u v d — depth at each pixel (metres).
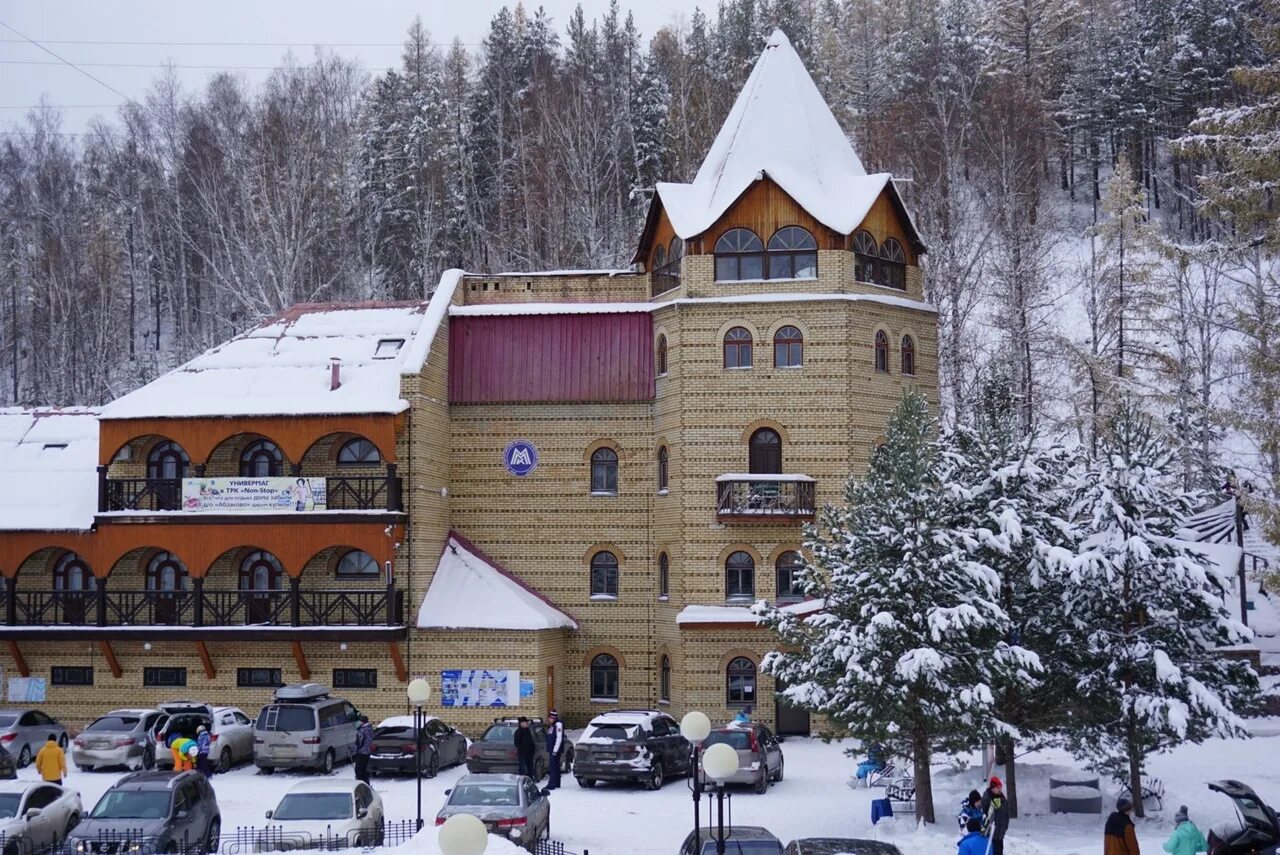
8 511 45.91
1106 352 58.38
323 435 44.12
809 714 43.38
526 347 47.53
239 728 39.44
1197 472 52.84
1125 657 29.78
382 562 43.84
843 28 107.44
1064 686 30.84
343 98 89.31
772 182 44.62
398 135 83.62
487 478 47.41
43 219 94.00
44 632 45.12
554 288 48.38
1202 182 37.12
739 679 43.56
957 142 72.50
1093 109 91.75
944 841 26.11
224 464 46.50
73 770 38.41
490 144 85.62
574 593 46.81
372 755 36.41
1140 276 56.91
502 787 26.47
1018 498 30.88
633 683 46.34
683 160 79.25
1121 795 32.19
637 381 46.75
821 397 43.88
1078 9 99.25
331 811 25.73
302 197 74.00
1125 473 29.94
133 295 87.56
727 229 44.88
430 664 44.38
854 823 30.12
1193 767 36.75
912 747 29.91
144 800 25.58
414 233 77.31
